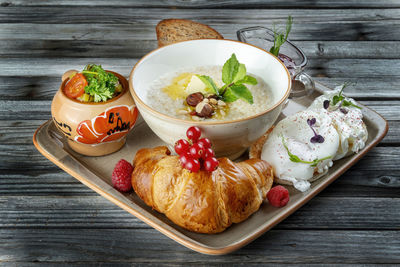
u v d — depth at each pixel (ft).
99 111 2.69
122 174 2.63
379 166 2.88
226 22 3.80
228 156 2.77
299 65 3.08
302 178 2.68
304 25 3.80
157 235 2.63
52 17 3.85
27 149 2.96
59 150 2.81
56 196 2.76
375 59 3.53
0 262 2.55
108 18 3.86
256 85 2.85
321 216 2.68
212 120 2.67
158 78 2.87
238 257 2.56
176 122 2.57
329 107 2.90
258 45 3.26
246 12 3.91
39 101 3.22
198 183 2.50
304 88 3.06
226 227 2.52
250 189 2.54
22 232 2.63
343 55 3.57
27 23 3.79
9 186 2.79
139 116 3.01
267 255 2.57
